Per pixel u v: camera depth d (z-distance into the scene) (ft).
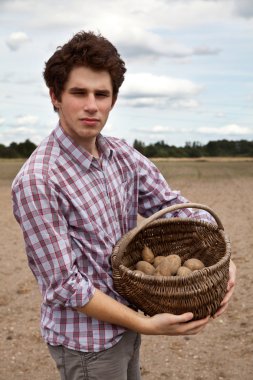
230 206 48.65
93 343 6.90
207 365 13.62
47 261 6.57
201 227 8.12
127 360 7.41
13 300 18.79
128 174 7.74
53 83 6.86
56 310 6.95
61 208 6.68
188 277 6.64
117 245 7.03
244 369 13.29
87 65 6.59
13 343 15.19
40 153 6.80
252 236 30.14
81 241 6.84
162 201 8.29
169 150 393.50
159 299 6.76
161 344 15.01
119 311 6.68
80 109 6.70
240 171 152.66
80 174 6.91
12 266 23.61
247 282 20.03
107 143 7.54
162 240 8.28
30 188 6.47
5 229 34.91
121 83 7.10
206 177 115.75
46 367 13.84
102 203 7.06
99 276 6.93
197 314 6.89
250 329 15.52
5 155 372.38
